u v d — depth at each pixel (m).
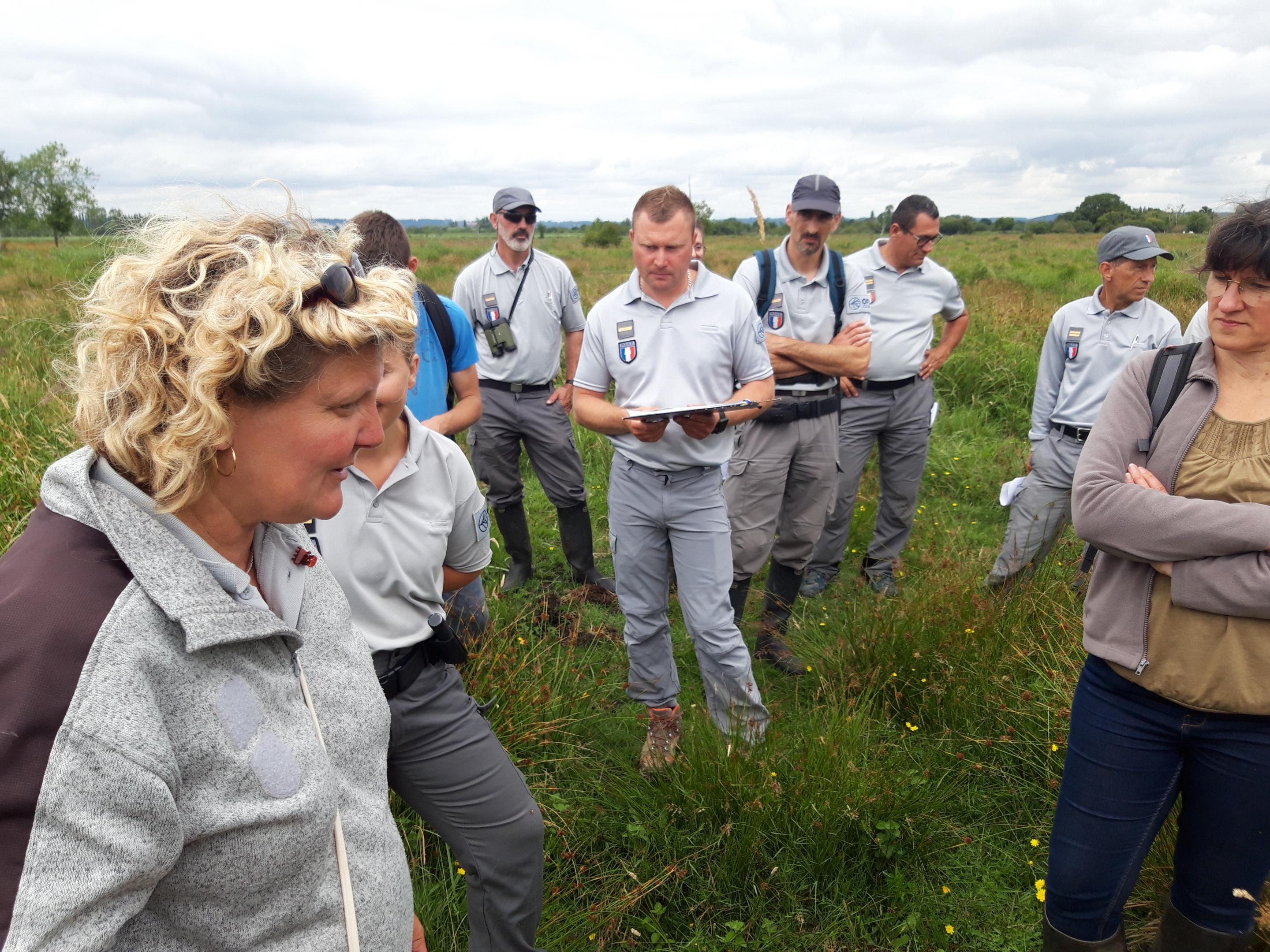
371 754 1.17
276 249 0.89
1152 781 1.82
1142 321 3.92
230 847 0.88
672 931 2.41
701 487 2.92
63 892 0.74
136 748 0.78
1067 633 3.24
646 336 2.93
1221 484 1.74
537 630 3.81
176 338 0.83
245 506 0.96
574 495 4.38
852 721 2.91
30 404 5.30
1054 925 1.99
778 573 3.89
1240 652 1.66
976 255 32.59
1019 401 8.06
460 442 6.12
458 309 3.43
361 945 1.07
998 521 5.65
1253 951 2.07
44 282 15.95
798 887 2.50
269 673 0.97
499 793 1.83
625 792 2.73
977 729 3.06
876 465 6.30
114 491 0.87
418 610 1.80
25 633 0.77
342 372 0.92
